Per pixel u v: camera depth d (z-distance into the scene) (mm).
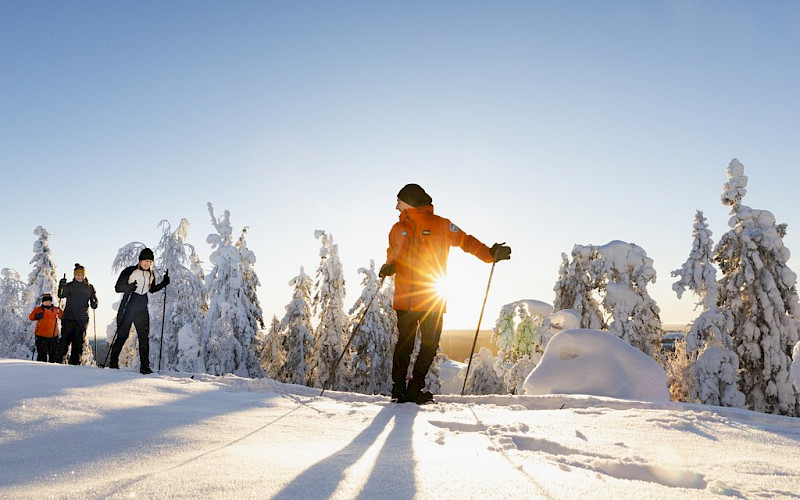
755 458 2525
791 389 18062
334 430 3195
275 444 2670
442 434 3037
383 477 1845
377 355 27094
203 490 1634
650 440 2877
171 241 21688
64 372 5230
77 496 1579
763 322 19047
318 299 28141
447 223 5078
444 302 4961
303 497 1582
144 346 6855
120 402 3746
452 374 34094
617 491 1785
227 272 22953
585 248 22891
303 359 27578
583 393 6590
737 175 20328
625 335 21359
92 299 9961
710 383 18203
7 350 23062
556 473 2027
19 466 2094
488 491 1708
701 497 1806
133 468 2076
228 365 21922
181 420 3252
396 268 5008
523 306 19891
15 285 23531
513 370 19359
